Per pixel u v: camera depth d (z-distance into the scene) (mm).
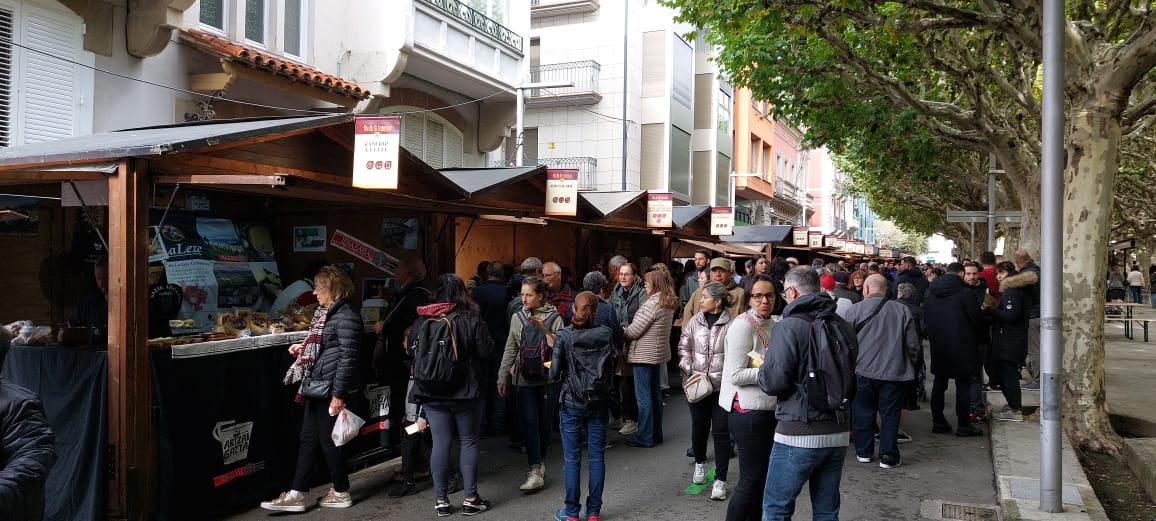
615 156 29062
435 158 16141
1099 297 8047
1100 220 7922
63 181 5359
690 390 6277
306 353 5812
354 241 8227
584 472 7219
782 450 4402
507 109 17438
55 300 7410
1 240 7160
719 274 7859
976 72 11805
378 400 7027
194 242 7184
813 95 13609
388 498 6320
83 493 5000
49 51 9148
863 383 7570
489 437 8570
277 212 8484
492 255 12680
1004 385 9148
